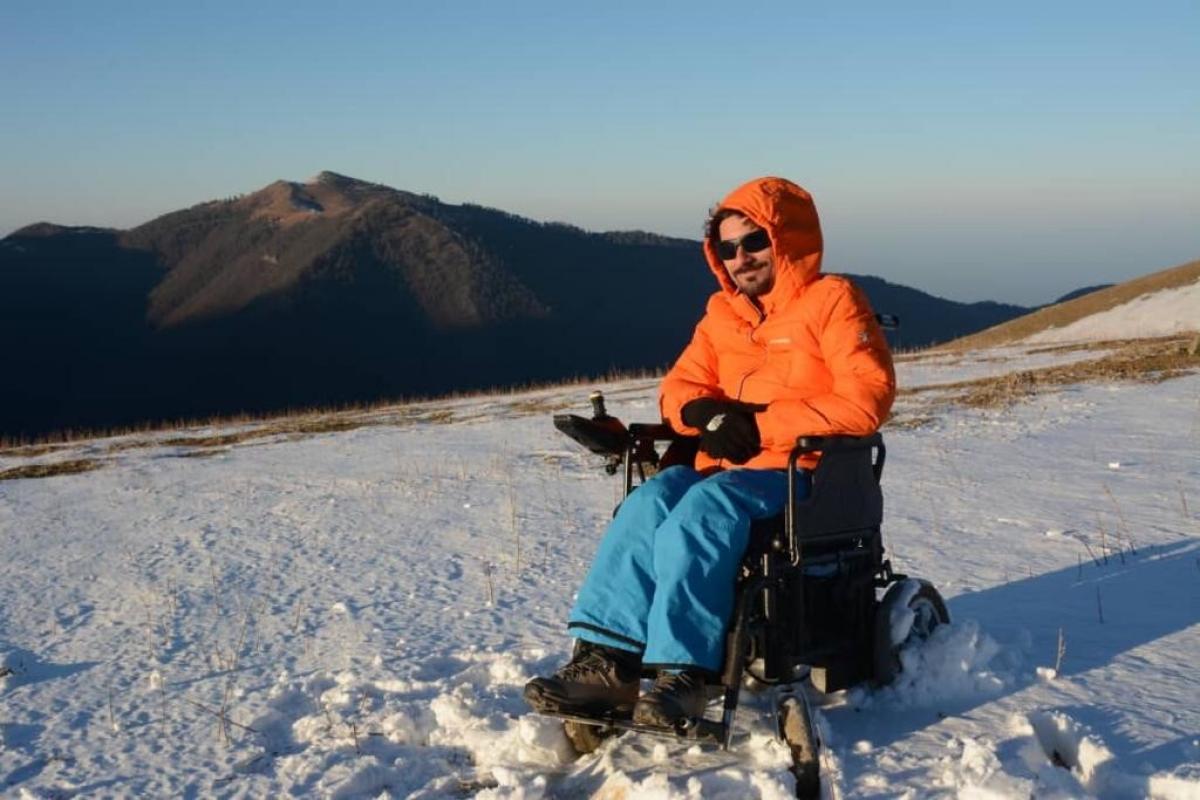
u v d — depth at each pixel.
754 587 3.81
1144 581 5.84
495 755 4.07
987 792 3.32
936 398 15.91
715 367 4.74
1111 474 9.36
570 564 7.17
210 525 9.66
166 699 4.99
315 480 12.12
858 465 4.24
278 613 6.38
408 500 10.19
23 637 6.25
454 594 6.56
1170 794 3.35
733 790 3.55
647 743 3.98
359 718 4.50
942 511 8.05
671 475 4.17
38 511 11.41
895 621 4.28
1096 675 4.42
